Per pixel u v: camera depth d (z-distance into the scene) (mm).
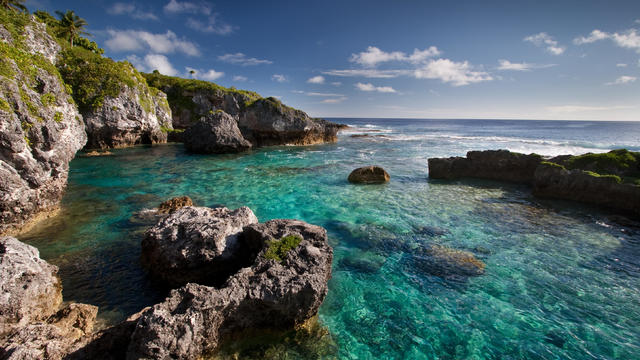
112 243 11016
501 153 22266
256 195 17875
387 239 11852
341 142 55062
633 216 14547
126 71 41062
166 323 5328
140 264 9617
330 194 18250
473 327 7148
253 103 49000
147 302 7902
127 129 39281
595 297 8305
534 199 17484
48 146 12234
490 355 6320
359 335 6859
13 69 11461
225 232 8867
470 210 15430
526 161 21234
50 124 12258
